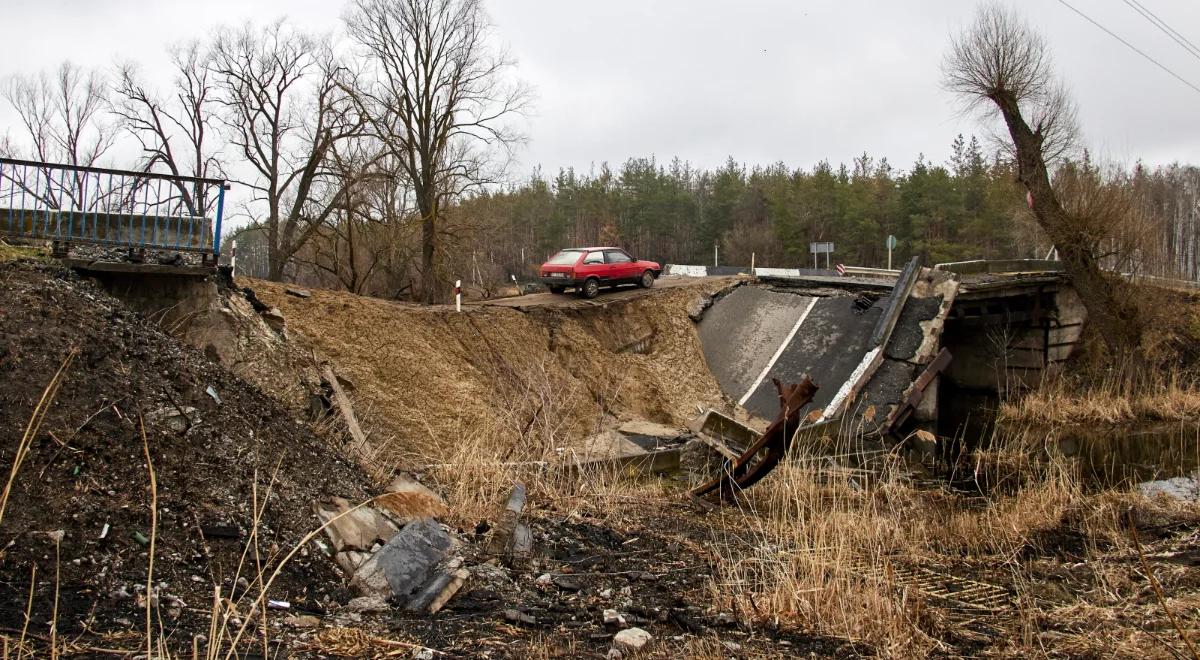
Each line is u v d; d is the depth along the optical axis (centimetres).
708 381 2430
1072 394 2561
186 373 819
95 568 555
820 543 888
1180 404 2411
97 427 661
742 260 6388
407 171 3241
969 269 2492
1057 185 2633
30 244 1166
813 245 3500
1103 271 2667
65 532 570
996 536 1075
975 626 739
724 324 2616
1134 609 777
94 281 1097
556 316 2314
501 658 544
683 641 625
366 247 3331
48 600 513
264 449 770
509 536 828
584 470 1213
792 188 7088
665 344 2495
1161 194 5047
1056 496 1238
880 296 2472
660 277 3319
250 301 1354
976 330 2939
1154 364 2602
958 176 6619
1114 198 2597
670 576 822
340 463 880
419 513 857
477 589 695
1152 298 2733
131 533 596
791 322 2505
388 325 1836
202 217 1248
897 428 2023
